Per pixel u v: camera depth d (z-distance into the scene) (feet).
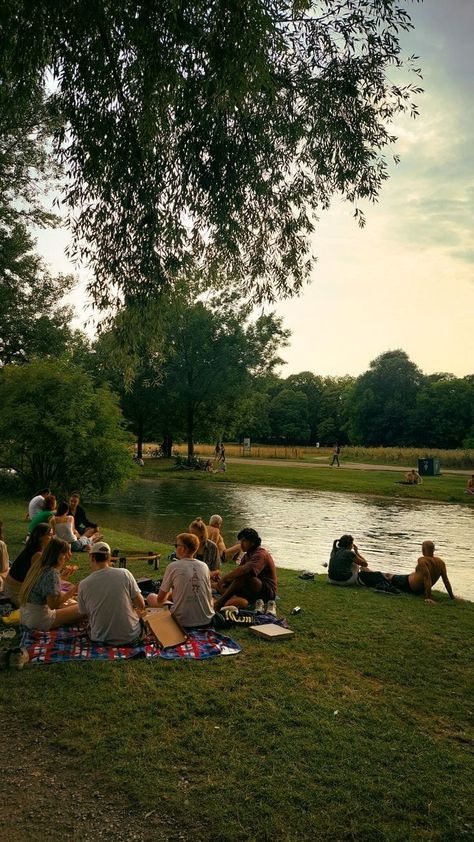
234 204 33.99
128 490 119.44
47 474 87.97
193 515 84.02
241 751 15.06
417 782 13.85
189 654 21.66
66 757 14.88
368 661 22.06
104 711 17.11
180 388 180.34
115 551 39.83
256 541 28.86
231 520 80.48
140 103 30.91
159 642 22.09
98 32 28.99
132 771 14.15
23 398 85.87
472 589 44.01
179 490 120.57
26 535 50.90
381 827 12.25
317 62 33.09
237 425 218.18
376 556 57.11
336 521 81.15
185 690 18.56
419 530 74.33
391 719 17.10
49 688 18.56
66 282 96.43
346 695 18.67
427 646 24.11
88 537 48.14
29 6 26.73
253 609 27.84
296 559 54.49
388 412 367.45
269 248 37.99
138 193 32.71
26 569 25.03
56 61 30.19
